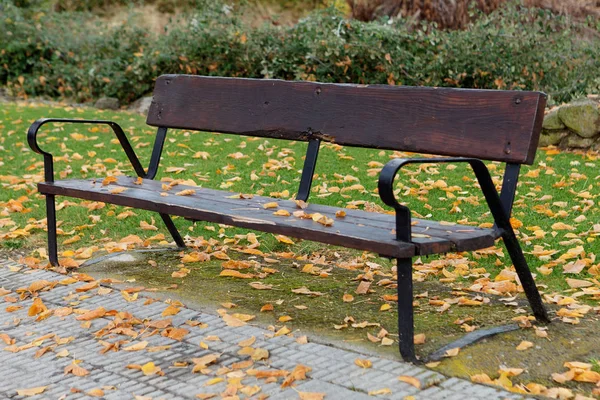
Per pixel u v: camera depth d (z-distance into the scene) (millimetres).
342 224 3539
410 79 10062
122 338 3574
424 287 4172
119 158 7574
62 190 4512
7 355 3457
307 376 3076
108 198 4285
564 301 3803
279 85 4473
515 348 3277
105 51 12258
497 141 3564
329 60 10359
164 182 4723
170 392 3002
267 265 4645
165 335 3566
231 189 6230
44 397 3021
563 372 3062
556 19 10406
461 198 5664
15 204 5902
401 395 2887
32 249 5094
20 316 3930
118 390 3047
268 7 14680
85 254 4867
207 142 8172
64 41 12508
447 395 2875
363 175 6590
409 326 3162
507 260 4512
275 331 3570
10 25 12422
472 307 3812
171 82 5020
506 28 9781
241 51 10852
